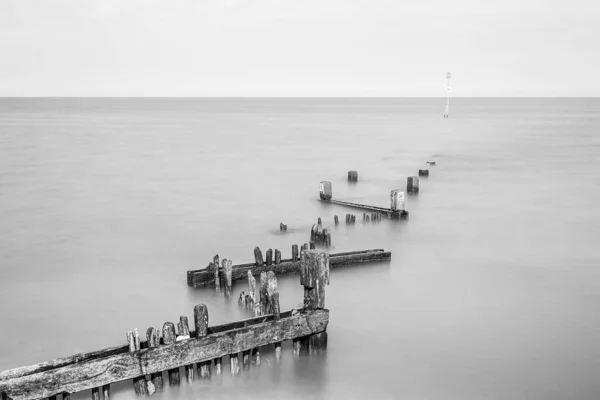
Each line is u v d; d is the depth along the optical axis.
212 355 15.08
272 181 49.19
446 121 147.88
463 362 16.73
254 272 22.39
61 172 52.78
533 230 31.97
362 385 15.47
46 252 27.45
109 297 21.50
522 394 15.20
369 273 24.30
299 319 16.36
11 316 19.80
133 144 80.19
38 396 13.05
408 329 18.86
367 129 116.56
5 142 80.88
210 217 34.88
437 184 47.78
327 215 35.41
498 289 22.56
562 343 17.98
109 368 13.77
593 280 23.67
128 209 37.16
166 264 25.50
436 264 25.64
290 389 15.23
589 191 44.16
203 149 74.50
